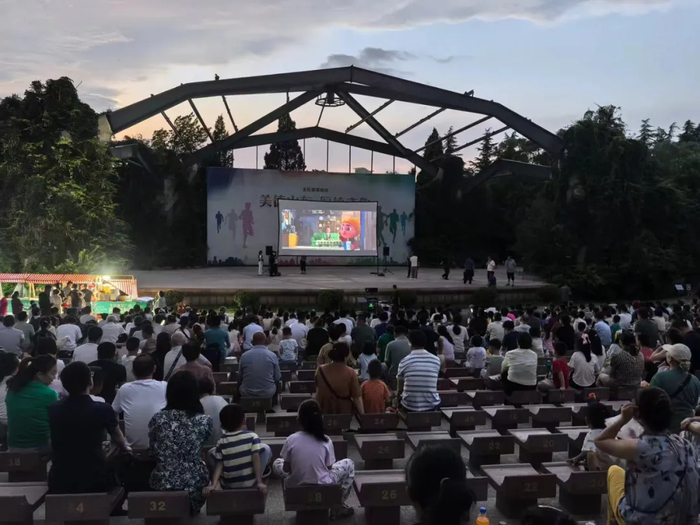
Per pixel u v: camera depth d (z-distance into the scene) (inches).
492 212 1973.4
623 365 343.6
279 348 452.1
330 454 199.5
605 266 1411.2
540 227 1502.2
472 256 1915.6
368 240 1648.6
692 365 367.9
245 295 1015.0
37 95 1192.2
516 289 1200.2
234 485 191.5
